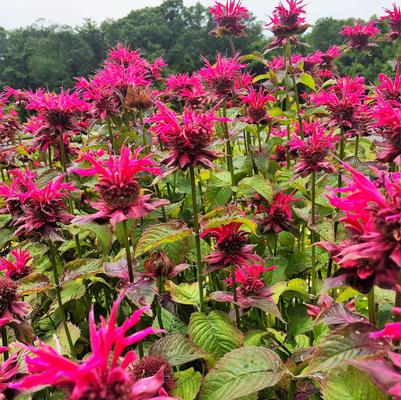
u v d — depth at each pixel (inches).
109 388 62.4
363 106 204.4
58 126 185.9
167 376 110.6
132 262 138.3
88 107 213.9
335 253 90.0
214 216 136.3
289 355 147.5
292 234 192.2
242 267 152.6
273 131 286.7
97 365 62.9
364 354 80.1
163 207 192.2
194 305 159.5
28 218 135.3
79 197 190.9
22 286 141.1
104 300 208.2
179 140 130.0
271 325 183.9
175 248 172.2
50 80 1312.7
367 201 82.4
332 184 201.2
